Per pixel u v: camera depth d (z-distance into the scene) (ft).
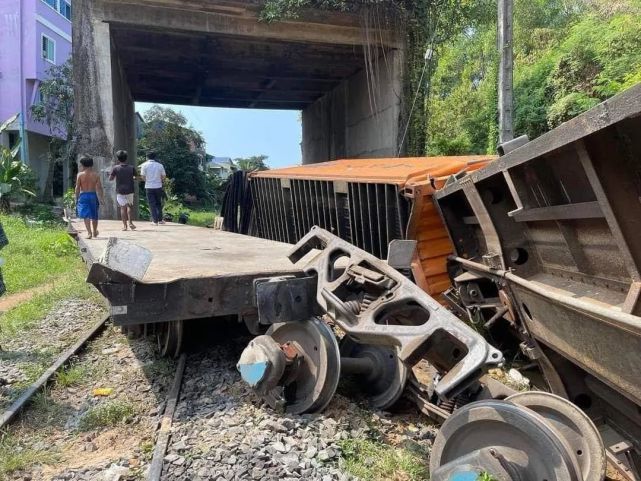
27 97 97.76
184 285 16.02
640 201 10.13
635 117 9.18
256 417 14.98
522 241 16.29
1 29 94.99
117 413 15.71
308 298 15.78
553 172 12.83
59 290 33.47
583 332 11.62
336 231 29.91
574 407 10.41
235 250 25.82
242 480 11.78
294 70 70.85
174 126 146.00
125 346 22.82
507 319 17.76
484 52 82.48
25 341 23.44
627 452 11.39
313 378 15.19
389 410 16.43
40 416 15.89
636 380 9.94
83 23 49.70
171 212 101.30
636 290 9.81
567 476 8.88
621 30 51.47
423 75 56.24
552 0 78.33
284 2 51.21
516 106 59.11
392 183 23.29
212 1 51.08
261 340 14.92
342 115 77.61
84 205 31.42
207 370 19.06
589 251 12.42
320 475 11.98
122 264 14.34
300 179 34.50
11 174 78.54
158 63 68.03
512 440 9.86
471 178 17.08
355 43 56.54
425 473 12.51
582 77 53.42
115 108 55.26
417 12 54.85
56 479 12.21
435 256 22.65
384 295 14.02
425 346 11.89
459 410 10.58
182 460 12.64
